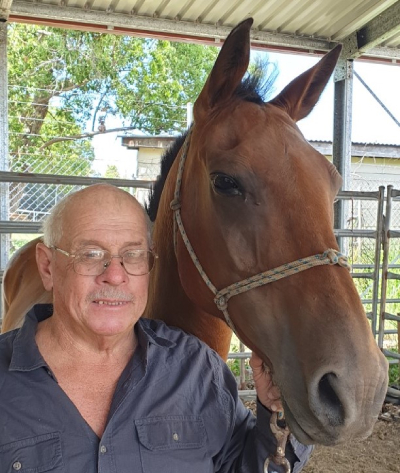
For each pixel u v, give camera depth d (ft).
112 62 45.55
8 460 3.59
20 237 32.04
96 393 4.05
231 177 4.15
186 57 50.11
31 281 8.43
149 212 6.55
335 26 18.71
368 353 3.47
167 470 3.92
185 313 5.80
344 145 19.71
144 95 46.98
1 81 16.15
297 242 3.90
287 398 3.84
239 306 4.31
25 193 25.08
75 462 3.67
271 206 4.01
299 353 3.72
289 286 3.88
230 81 4.80
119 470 3.75
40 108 43.86
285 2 17.13
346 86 19.49
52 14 16.58
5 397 3.77
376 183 38.50
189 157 5.19
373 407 3.45
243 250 4.16
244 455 4.58
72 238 4.00
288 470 4.30
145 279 4.22
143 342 4.25
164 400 4.16
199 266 4.86
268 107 4.64
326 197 4.12
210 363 4.63
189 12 17.54
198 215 4.81
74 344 4.05
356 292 3.81
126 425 3.91
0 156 16.26
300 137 4.40
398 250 27.17
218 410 4.41
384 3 16.63
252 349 4.47
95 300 3.94
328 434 3.55
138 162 39.14
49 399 3.80
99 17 17.10
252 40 19.10
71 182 11.91
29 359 3.89
